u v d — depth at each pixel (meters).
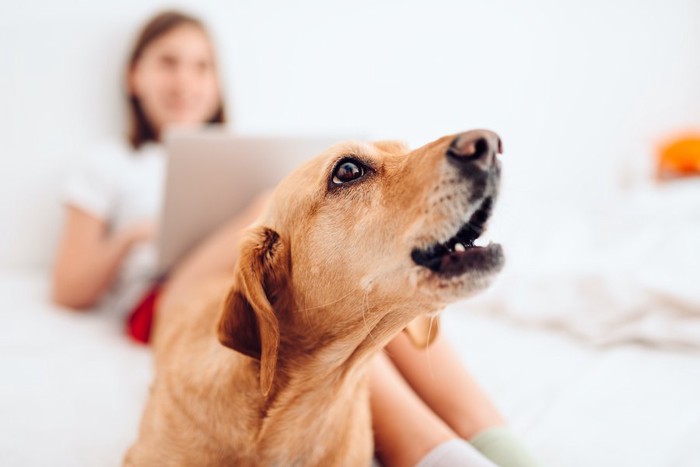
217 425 0.94
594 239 2.28
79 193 2.11
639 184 3.60
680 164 3.43
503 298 1.84
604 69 3.72
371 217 0.91
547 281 1.77
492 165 0.83
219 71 2.67
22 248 2.42
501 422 1.11
